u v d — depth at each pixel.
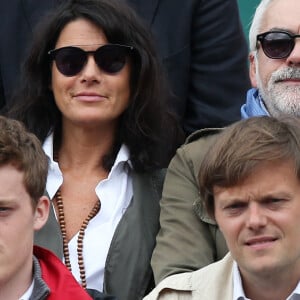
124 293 14.63
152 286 14.85
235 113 17.50
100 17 15.40
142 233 14.97
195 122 17.41
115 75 15.41
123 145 15.59
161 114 15.86
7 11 17.58
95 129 15.54
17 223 12.05
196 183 15.17
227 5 17.64
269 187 11.74
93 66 15.30
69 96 15.40
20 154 12.22
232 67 17.64
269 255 11.74
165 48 17.33
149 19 17.38
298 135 11.95
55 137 15.91
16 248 12.03
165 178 15.46
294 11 15.45
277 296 12.13
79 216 15.15
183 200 15.06
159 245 14.78
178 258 14.51
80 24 15.46
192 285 12.98
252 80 16.33
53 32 15.66
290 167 11.78
